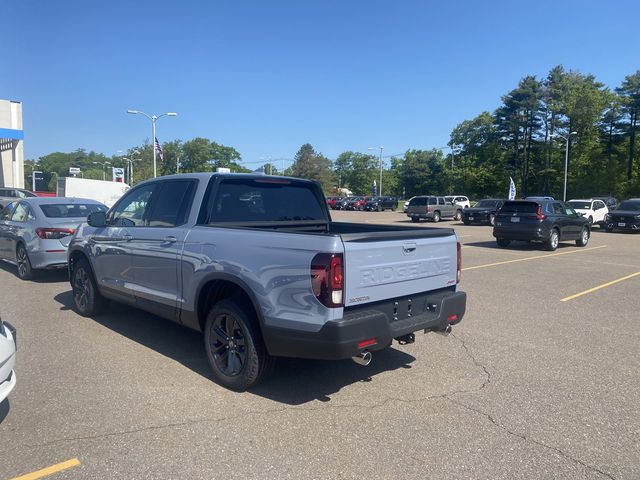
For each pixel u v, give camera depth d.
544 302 8.23
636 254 15.42
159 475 3.08
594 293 9.02
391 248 4.15
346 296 3.78
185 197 5.18
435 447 3.47
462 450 3.43
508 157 80.56
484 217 31.14
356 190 130.25
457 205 37.34
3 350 3.38
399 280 4.25
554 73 75.50
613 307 7.89
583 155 71.25
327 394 4.36
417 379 4.75
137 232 5.50
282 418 3.88
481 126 86.38
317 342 3.75
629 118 70.75
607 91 73.00
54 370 4.81
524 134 76.56
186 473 3.11
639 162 69.81
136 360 5.12
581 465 3.27
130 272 5.66
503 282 10.10
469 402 4.23
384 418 3.91
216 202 5.08
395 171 128.00
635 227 24.44
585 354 5.54
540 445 3.52
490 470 3.19
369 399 4.27
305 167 114.50
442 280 4.79
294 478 3.07
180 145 98.75
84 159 145.75
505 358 5.38
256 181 5.50
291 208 5.87
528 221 16.19
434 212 34.78
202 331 4.83
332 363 5.16
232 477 3.07
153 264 5.26
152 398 4.21
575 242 19.25
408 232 4.39
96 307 6.63
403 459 3.31
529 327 6.65
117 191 36.78
